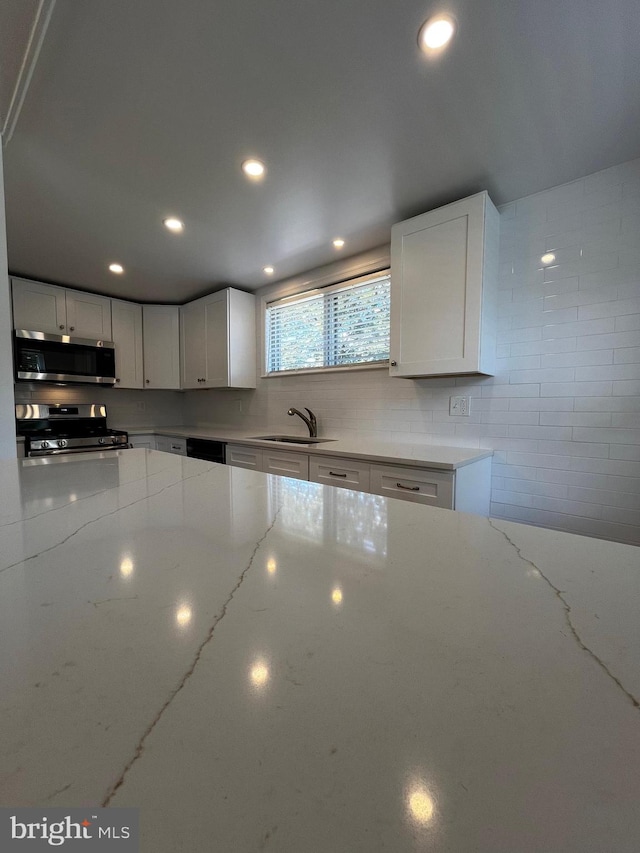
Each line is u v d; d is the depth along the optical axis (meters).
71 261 2.65
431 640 0.35
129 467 1.22
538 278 1.82
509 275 1.90
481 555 0.54
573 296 1.74
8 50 1.07
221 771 0.23
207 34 1.04
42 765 0.23
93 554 0.54
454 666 0.31
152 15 0.99
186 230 2.19
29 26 1.00
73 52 1.08
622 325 1.63
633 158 1.58
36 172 1.64
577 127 1.39
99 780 0.22
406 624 0.37
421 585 0.45
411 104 1.29
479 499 1.87
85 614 0.38
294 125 1.38
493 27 1.03
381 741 0.24
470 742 0.24
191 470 1.17
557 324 1.79
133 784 0.22
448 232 1.83
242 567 0.49
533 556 0.54
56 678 0.30
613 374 1.66
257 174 1.67
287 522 0.68
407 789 0.22
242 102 1.28
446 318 1.85
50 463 1.28
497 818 0.20
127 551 0.55
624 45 1.08
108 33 1.03
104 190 1.78
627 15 0.99
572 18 1.00
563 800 0.21
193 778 0.22
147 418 4.11
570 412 1.77
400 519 0.70
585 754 0.24
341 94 1.25
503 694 0.28
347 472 2.01
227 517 0.71
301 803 0.21
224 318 3.22
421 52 1.10
